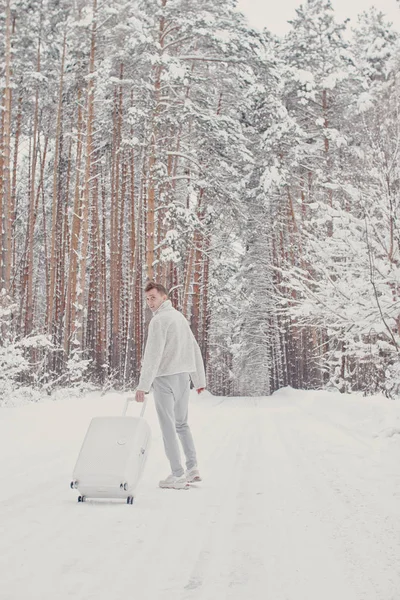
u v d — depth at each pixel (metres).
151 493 4.70
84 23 22.11
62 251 30.27
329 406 13.72
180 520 3.67
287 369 37.03
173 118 22.58
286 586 2.42
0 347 12.91
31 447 6.92
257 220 32.00
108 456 4.32
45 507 4.02
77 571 2.59
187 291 30.06
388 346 11.98
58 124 25.30
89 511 3.92
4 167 20.88
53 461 6.11
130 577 2.53
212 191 23.20
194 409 17.41
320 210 12.46
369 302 10.96
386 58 34.78
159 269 25.33
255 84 24.70
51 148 34.94
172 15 22.33
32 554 2.84
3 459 6.02
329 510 3.87
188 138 26.25
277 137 27.80
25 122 29.09
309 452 6.90
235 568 2.67
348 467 5.68
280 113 28.17
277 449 7.30
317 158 30.88
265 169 28.59
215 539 3.19
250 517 3.74
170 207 23.02
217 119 22.64
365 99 25.72
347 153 27.95
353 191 12.23
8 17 21.66
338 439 8.06
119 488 4.19
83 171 23.33
